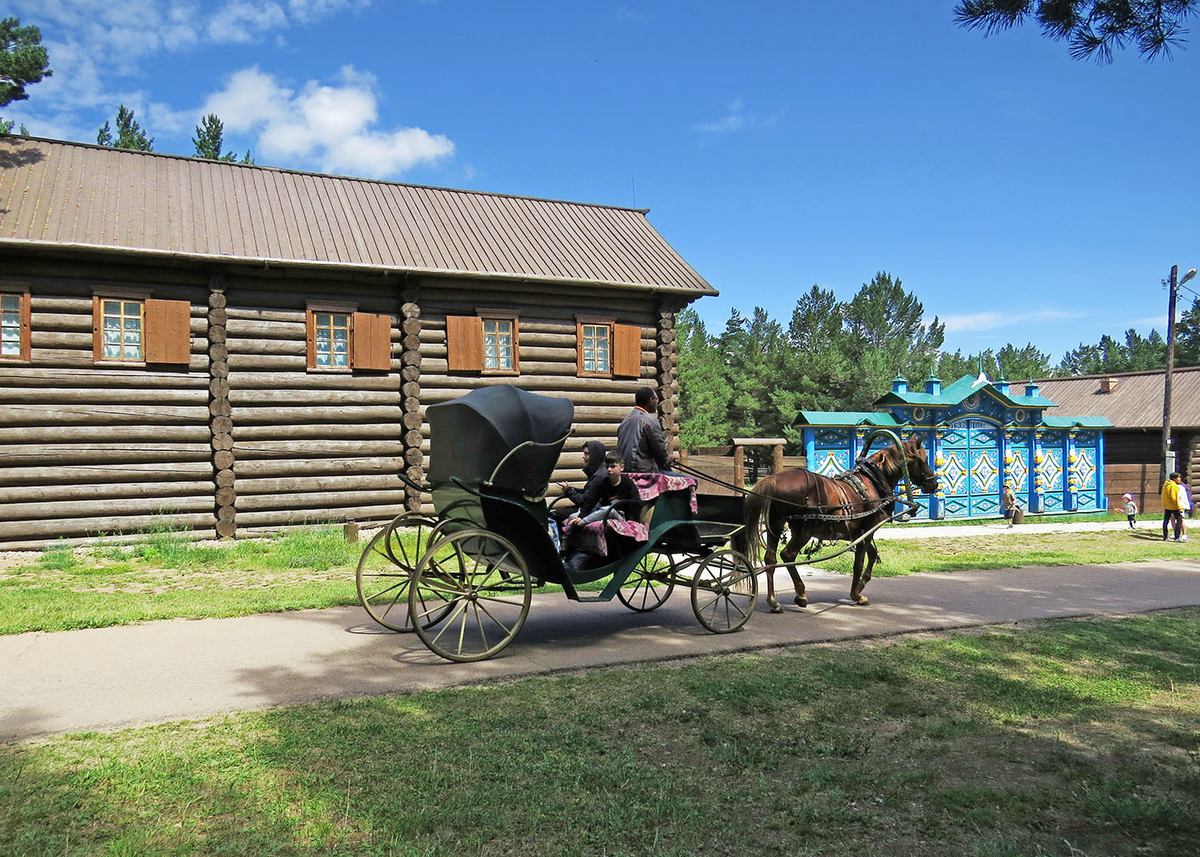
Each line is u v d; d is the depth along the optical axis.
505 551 6.72
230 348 14.12
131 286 13.50
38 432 12.82
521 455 6.57
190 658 6.43
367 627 7.65
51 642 6.90
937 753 4.80
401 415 15.47
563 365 16.70
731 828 3.81
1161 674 6.60
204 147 37.28
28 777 4.12
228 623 7.71
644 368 17.41
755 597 8.02
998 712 5.56
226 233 14.22
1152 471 27.77
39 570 10.90
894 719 5.39
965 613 8.94
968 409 22.81
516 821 3.81
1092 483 25.39
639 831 3.75
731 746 4.76
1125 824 3.92
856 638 7.63
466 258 15.86
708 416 47.03
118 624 7.58
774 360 51.78
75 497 13.09
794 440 45.50
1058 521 23.27
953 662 6.78
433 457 6.97
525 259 16.48
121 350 13.49
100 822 3.70
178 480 13.77
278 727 4.89
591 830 3.76
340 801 3.94
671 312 17.55
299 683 5.80
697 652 6.93
